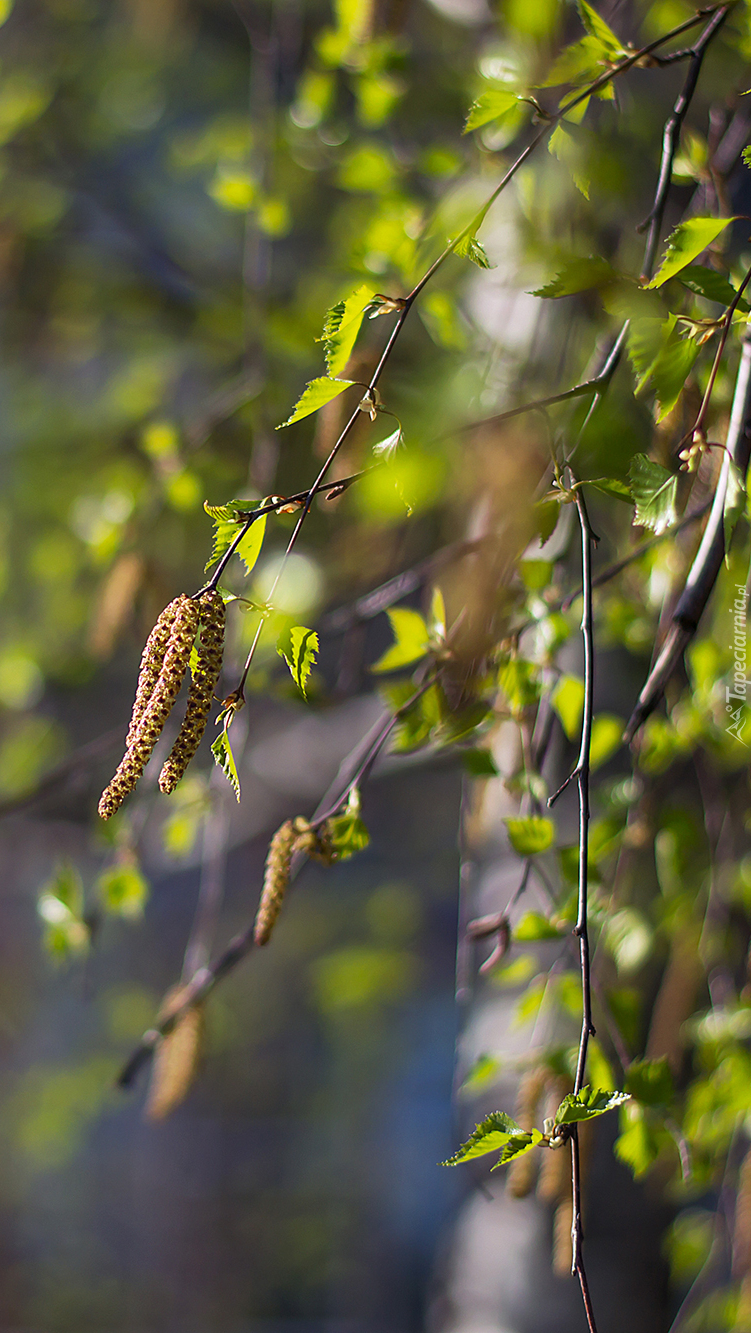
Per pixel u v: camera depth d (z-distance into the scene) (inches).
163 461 51.4
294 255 67.5
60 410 85.1
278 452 51.9
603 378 36.9
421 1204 147.6
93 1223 143.6
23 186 73.7
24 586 82.6
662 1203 48.9
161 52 83.6
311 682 43.8
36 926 130.6
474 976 49.8
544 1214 49.1
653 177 41.9
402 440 36.5
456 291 48.6
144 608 49.7
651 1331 48.6
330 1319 140.7
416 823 105.7
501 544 39.3
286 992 144.2
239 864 132.4
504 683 39.6
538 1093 40.5
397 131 50.6
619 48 37.2
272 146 52.5
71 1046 134.6
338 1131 150.0
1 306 77.6
